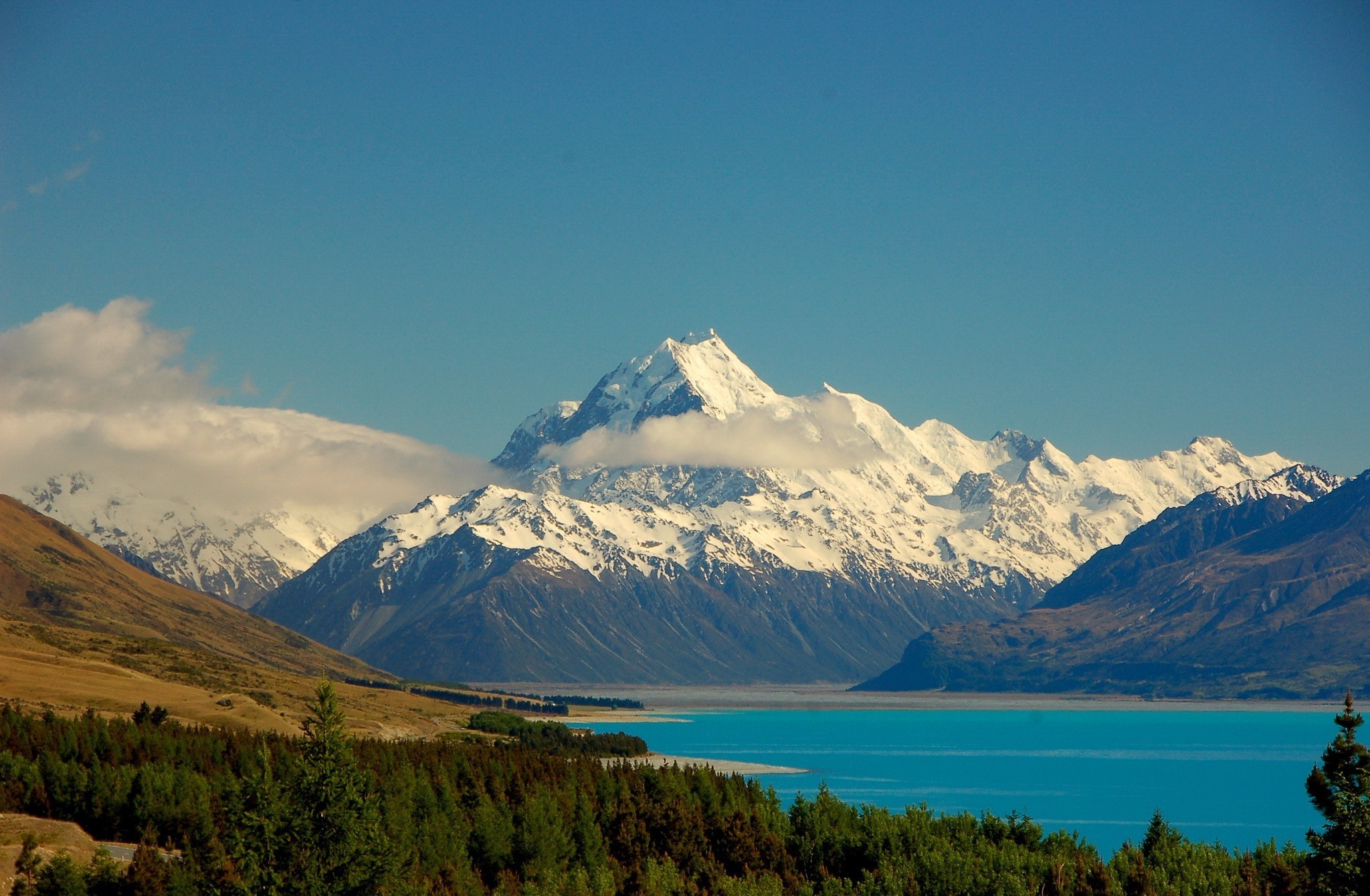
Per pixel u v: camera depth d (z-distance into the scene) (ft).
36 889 526.57
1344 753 474.90
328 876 483.92
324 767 494.18
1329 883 474.08
